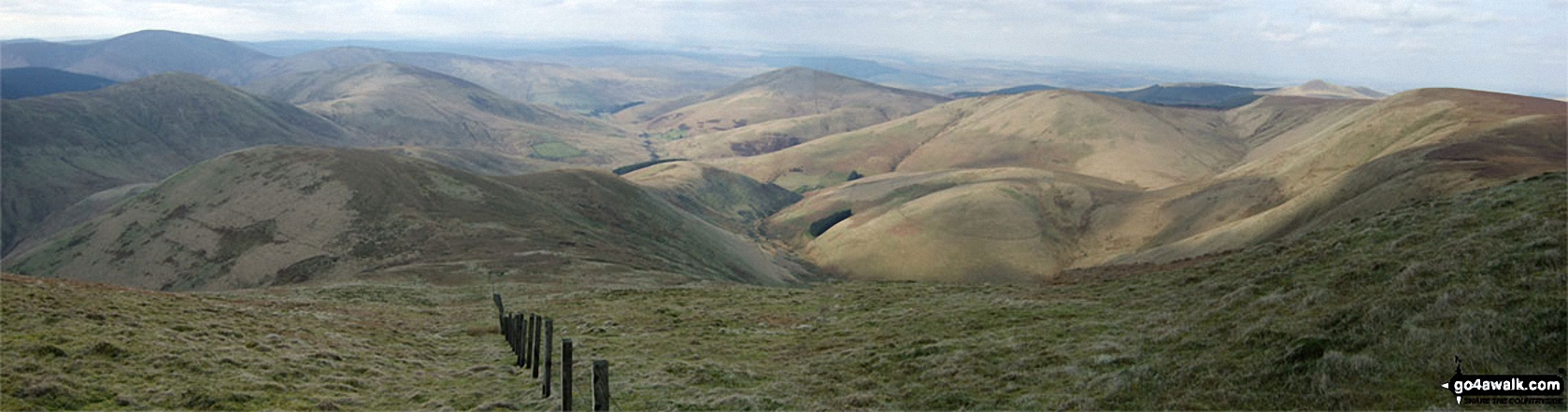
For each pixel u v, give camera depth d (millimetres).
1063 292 38469
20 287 28031
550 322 21594
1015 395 17859
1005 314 30641
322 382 22469
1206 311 23188
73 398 17344
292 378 22172
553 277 90750
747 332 35906
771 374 24453
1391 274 19891
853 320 37250
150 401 18078
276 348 26047
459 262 103938
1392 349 13883
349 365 25312
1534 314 13219
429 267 97000
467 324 41250
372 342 31469
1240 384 14758
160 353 22094
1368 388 12836
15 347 20281
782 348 30656
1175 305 26844
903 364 23047
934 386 19969
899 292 49281
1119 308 29062
